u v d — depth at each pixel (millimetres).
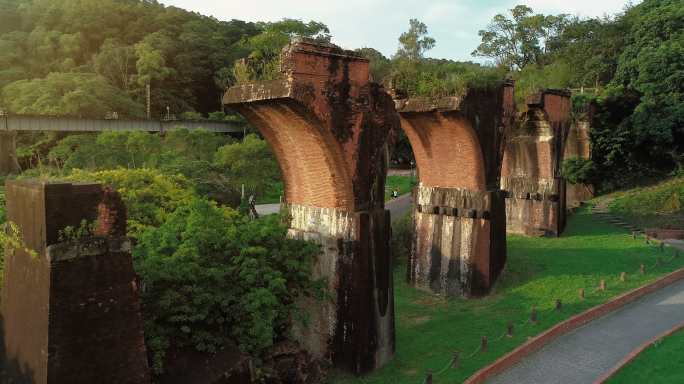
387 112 12836
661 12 40031
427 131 17438
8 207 9164
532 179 24297
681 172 32438
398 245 23328
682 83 34125
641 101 34125
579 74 46562
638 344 13000
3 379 9102
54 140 42594
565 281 17328
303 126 11727
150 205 14242
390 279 13086
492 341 13391
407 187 45875
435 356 12961
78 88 47469
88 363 7625
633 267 18469
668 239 23734
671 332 13117
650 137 32719
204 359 9672
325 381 12070
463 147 17188
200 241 10664
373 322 12461
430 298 18047
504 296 17000
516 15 55781
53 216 7414
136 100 56906
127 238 8055
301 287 12109
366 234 12266
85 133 42406
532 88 23297
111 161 28719
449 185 18234
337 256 12531
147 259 9812
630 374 11062
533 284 17391
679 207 28047
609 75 46125
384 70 23062
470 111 16234
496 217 17719
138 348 8102
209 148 36656
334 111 11633
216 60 64688
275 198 41312
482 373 11414
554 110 23500
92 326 7664
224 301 10125
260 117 12336
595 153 33438
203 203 11570
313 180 12961
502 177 25203
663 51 35156
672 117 32344
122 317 7953
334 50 11484
